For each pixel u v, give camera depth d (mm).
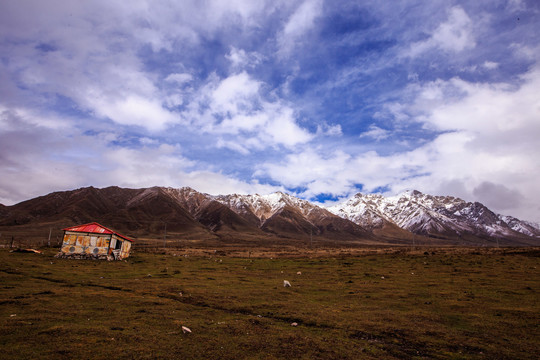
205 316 21281
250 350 15008
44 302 22781
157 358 13508
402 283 40594
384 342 17266
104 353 13727
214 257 91312
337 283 40469
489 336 18531
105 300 24688
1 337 15047
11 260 49719
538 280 42375
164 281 37281
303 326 19812
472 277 45969
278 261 78688
